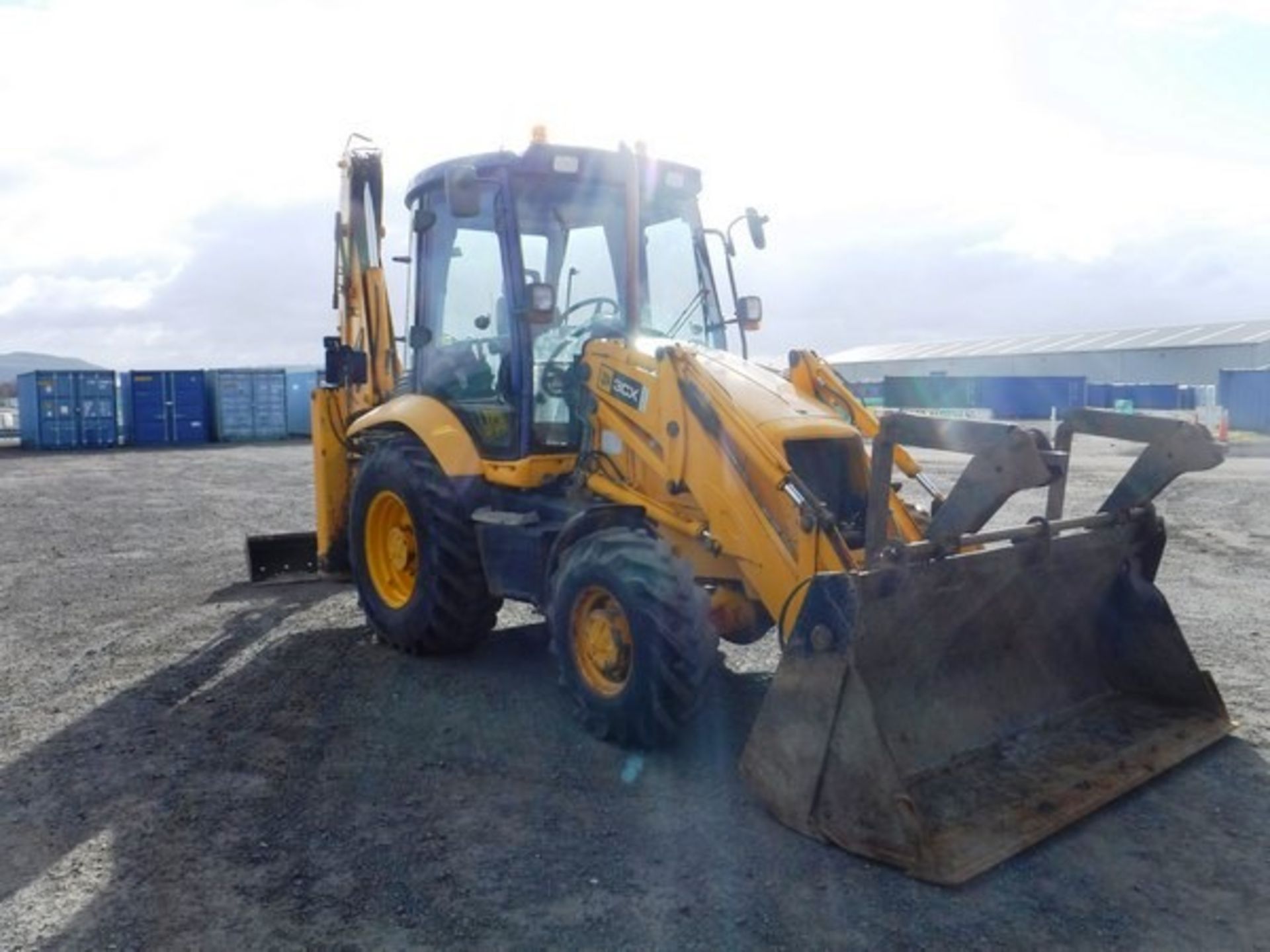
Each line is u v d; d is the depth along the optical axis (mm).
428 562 5695
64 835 3791
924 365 70312
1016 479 3680
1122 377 57406
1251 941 3047
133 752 4602
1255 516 12039
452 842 3705
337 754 4551
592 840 3703
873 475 3973
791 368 5453
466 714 5020
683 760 4402
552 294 5207
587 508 4961
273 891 3379
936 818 3627
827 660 3627
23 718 5066
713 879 3416
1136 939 3059
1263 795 4004
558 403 5441
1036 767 4039
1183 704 4668
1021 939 3061
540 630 6578
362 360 7520
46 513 13250
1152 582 4871
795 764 3719
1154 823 3781
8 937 3117
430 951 3029
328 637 6488
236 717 5043
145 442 29812
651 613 4227
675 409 4680
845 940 3059
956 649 4164
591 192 5625
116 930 3156
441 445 5652
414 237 6281
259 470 20078
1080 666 4746
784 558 4191
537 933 3117
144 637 6594
